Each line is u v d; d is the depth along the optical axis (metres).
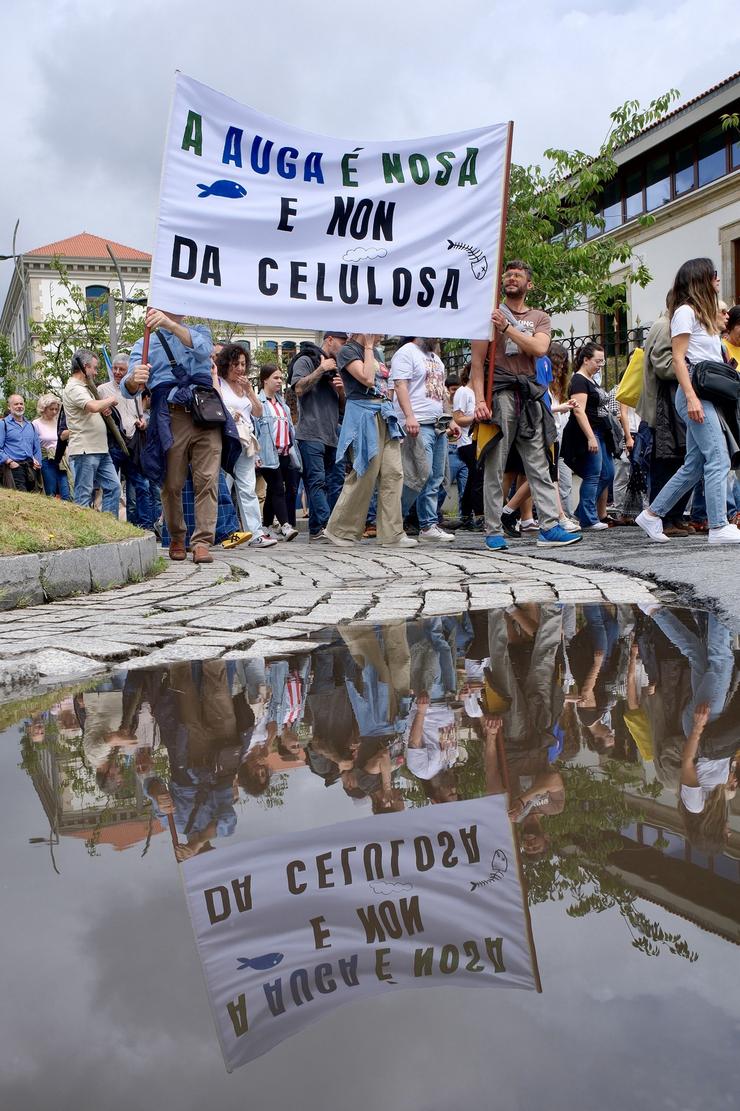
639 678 2.61
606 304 14.76
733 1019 0.89
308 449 9.17
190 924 1.19
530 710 2.30
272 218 5.77
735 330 7.27
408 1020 0.91
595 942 1.06
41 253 64.56
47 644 3.57
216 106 5.62
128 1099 0.80
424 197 6.01
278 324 5.82
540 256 13.59
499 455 6.79
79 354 8.54
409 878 1.29
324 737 2.15
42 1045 0.90
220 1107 0.78
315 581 5.45
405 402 7.90
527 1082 0.79
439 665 2.92
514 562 6.00
